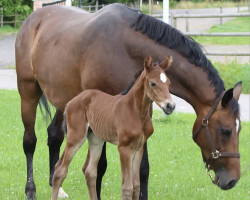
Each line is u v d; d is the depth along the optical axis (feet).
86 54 24.30
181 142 39.58
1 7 152.05
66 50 25.43
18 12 157.48
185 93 23.49
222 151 22.49
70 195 27.99
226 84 62.39
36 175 31.50
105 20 24.29
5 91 60.23
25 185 29.01
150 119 21.29
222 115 22.35
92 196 23.49
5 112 48.34
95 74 23.84
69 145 22.82
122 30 23.73
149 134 21.34
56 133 29.14
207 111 22.84
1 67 82.74
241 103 55.26
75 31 25.55
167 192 28.58
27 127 29.01
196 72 23.09
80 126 22.59
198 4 200.54
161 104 19.43
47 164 33.73
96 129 22.09
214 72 23.31
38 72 27.61
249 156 36.42
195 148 38.19
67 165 23.04
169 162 34.37
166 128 43.55
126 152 20.84
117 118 21.01
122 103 21.01
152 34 23.43
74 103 22.80
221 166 22.63
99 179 25.13
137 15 24.04
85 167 23.90
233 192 29.01
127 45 23.49
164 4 48.03
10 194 27.58
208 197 27.96
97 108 21.94
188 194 28.30
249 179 31.83
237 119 22.36
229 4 200.64
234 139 22.44
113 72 23.45
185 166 33.76
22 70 29.04
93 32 24.32
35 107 29.35
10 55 96.27
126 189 20.67
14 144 38.04
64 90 25.85
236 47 95.55
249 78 61.98
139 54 23.40
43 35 27.78
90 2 150.61
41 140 39.78
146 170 23.09
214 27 125.39
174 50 23.29
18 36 29.96
